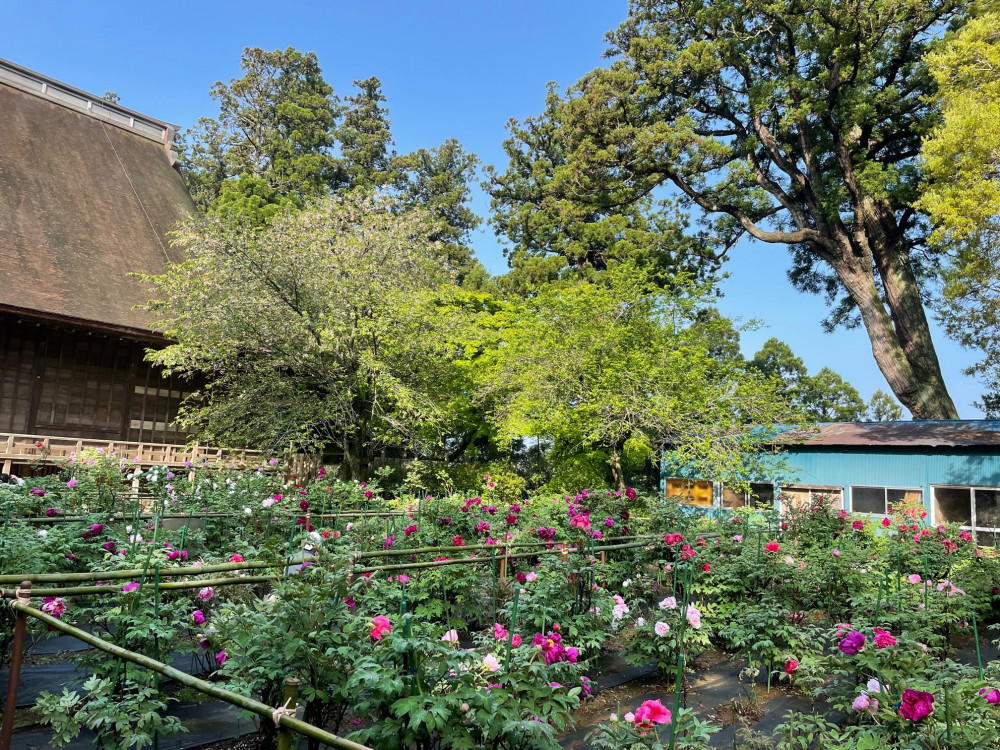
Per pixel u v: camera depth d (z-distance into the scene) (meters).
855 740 3.61
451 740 2.69
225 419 16.94
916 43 22.92
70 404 17.91
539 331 15.46
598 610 5.46
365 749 1.88
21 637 3.07
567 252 28.00
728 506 18.02
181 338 16.33
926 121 21.67
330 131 39.28
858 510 15.87
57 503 7.86
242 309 15.40
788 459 17.16
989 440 14.17
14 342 17.27
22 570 4.73
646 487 21.48
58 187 22.53
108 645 2.61
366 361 15.72
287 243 16.14
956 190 14.48
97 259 20.89
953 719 2.97
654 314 16.22
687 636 5.42
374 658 2.93
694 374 14.75
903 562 8.05
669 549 7.08
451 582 6.04
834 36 21.16
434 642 2.84
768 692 5.26
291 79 40.28
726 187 26.64
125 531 6.03
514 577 6.75
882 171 21.77
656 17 27.47
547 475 21.81
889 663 3.70
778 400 14.82
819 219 24.84
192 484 9.62
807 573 6.61
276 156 34.81
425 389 18.06
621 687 5.42
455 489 17.44
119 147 26.61
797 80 22.72
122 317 19.08
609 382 14.59
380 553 4.96
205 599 3.98
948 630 6.69
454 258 37.72
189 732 4.12
